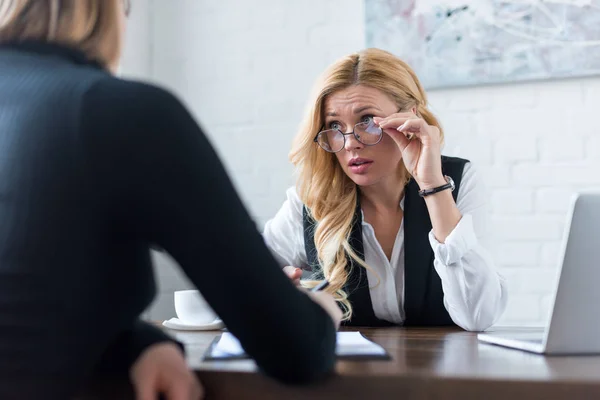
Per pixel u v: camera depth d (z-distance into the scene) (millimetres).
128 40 2469
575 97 2244
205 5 2621
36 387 589
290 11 2529
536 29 2256
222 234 621
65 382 601
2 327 590
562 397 632
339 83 1520
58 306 597
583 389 630
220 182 638
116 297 630
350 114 1512
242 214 646
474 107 2316
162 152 617
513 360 788
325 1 2494
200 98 2598
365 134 1506
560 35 2240
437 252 1377
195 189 619
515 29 2273
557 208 2234
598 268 818
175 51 2637
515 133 2281
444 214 1401
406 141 1471
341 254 1579
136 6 2539
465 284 1354
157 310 2482
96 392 675
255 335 638
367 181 1522
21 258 599
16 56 684
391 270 1573
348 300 1572
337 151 1551
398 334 1185
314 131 1592
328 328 691
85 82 641
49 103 630
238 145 2543
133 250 646
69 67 671
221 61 2588
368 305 1571
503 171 2279
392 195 1615
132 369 661
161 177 614
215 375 704
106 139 613
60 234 602
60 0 703
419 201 1577
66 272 600
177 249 626
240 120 2551
